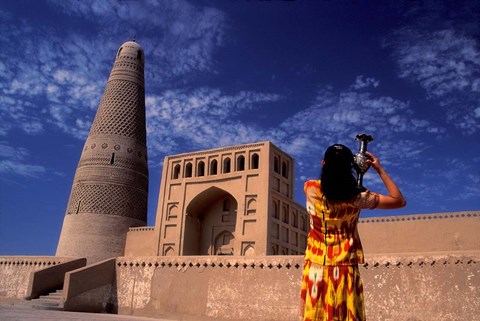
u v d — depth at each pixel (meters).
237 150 21.86
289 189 22.58
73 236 27.34
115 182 28.69
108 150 29.36
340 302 2.35
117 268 13.21
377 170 2.55
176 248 22.02
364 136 2.65
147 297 12.22
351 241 2.46
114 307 12.75
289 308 9.98
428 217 16.94
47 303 12.89
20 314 7.40
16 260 16.67
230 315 10.70
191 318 11.22
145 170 30.91
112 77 32.00
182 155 23.66
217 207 23.16
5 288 16.44
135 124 31.05
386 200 2.42
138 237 26.66
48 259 16.12
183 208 22.52
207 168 22.59
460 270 8.30
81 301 12.50
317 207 2.52
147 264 12.58
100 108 31.00
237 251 20.11
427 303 8.48
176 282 11.83
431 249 16.53
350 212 2.46
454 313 8.17
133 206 28.95
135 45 33.34
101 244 27.00
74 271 12.55
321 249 2.49
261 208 20.16
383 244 17.42
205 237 23.05
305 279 2.51
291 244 22.11
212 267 11.37
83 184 28.59
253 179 20.91
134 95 31.75
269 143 21.03
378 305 8.97
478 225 16.03
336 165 2.48
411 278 8.76
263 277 10.54
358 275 2.43
